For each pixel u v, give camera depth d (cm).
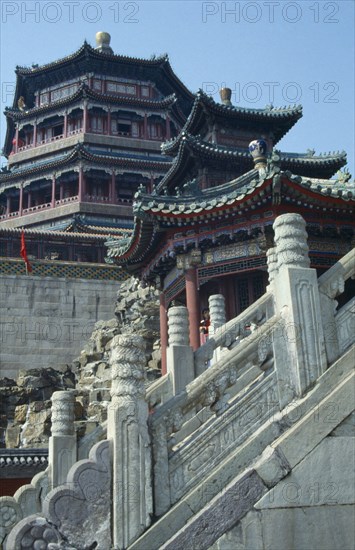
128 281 4484
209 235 2448
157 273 2820
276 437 746
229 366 814
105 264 4572
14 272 4341
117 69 6281
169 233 2528
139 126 6212
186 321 1297
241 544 665
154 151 6081
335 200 2241
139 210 2380
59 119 6241
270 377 812
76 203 5569
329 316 831
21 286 4319
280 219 871
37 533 679
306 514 691
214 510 675
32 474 2269
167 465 747
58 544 677
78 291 4444
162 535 690
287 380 803
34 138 6244
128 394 749
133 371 759
